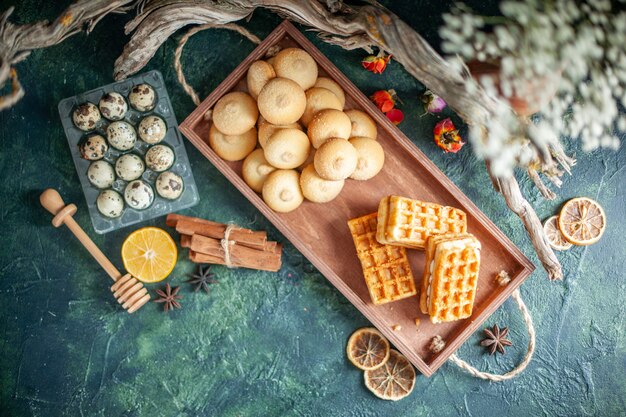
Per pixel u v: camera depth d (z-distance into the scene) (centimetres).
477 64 69
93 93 80
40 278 83
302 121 76
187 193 81
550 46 60
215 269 83
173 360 83
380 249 76
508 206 77
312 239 79
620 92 61
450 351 77
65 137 82
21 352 83
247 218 82
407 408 83
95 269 83
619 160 83
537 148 68
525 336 83
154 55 81
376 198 79
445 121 79
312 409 83
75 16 70
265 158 76
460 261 73
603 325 83
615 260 83
